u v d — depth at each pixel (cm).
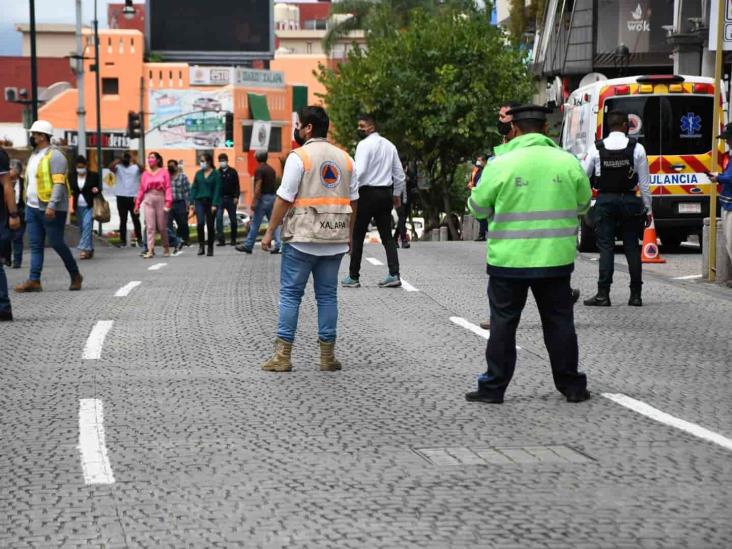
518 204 929
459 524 615
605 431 846
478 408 929
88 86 9162
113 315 1539
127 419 892
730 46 1939
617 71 4569
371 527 610
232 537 593
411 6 7588
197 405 944
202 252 2938
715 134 1950
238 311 1574
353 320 1466
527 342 1287
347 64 5588
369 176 1795
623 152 1584
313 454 773
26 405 952
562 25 4734
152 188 2914
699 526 612
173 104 9088
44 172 1856
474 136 5188
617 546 578
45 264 2694
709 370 1114
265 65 10331
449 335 1340
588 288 1853
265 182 2906
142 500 664
